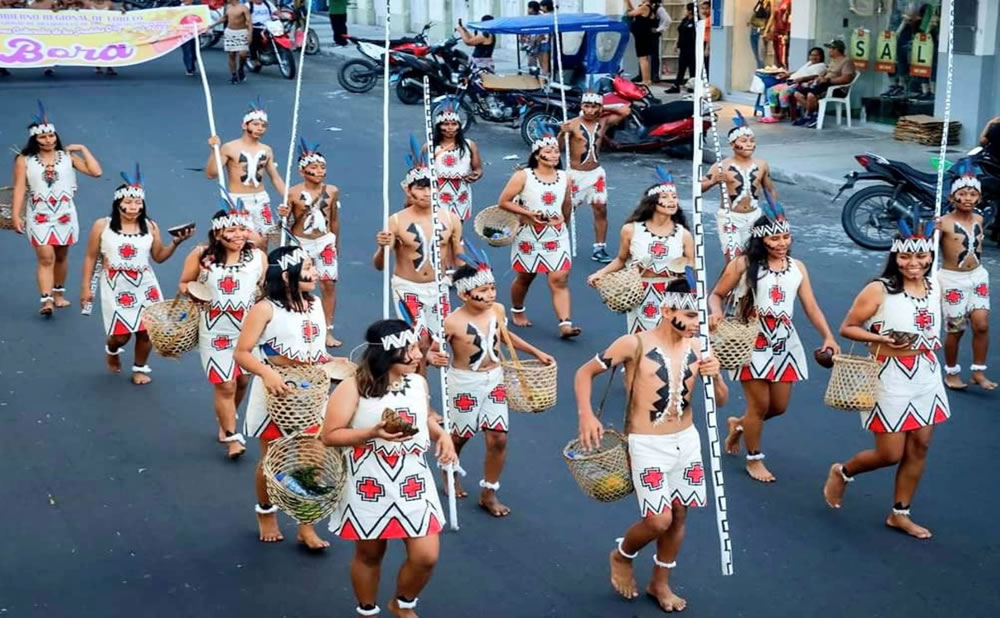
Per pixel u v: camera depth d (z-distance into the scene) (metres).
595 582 7.11
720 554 7.42
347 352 11.12
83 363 10.88
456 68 24.19
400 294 9.67
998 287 12.59
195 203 16.78
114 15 12.82
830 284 12.77
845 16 21.16
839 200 16.50
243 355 7.12
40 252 12.08
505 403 7.82
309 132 21.98
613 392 10.17
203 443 9.16
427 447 6.22
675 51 26.44
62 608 6.88
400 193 17.41
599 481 6.58
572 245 14.12
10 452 8.99
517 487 8.41
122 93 26.61
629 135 19.86
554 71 23.00
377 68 26.22
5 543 7.62
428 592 7.01
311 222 11.02
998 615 6.69
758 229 8.12
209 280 8.45
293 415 6.98
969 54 18.36
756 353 8.19
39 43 12.98
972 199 9.52
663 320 6.55
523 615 6.77
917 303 7.36
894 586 7.02
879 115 20.84
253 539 7.69
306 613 6.82
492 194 17.27
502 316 7.78
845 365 7.46
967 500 8.06
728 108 23.38
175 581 7.18
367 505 6.14
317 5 43.00
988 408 9.58
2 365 10.80
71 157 12.15
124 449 9.05
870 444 9.02
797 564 7.29
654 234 9.66
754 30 24.06
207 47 34.19
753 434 8.38
